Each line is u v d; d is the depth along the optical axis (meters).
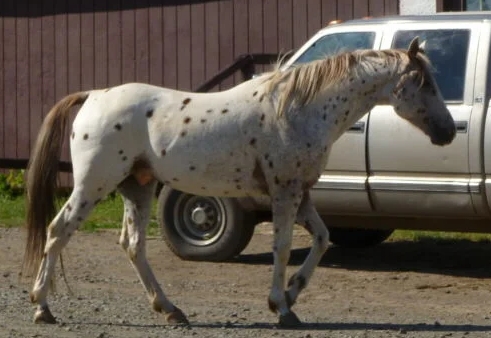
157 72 19.34
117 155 9.96
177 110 10.01
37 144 10.20
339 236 14.44
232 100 9.99
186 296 11.65
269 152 9.80
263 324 10.07
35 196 10.15
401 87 9.98
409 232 15.30
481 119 11.84
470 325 10.08
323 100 9.86
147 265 10.23
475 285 12.14
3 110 20.53
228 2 18.66
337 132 10.00
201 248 13.43
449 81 12.12
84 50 19.94
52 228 10.06
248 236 13.30
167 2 19.17
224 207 13.24
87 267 13.29
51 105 20.23
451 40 12.23
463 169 11.92
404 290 11.91
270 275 12.77
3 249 14.52
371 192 12.35
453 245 14.76
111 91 10.16
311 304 11.19
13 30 20.45
